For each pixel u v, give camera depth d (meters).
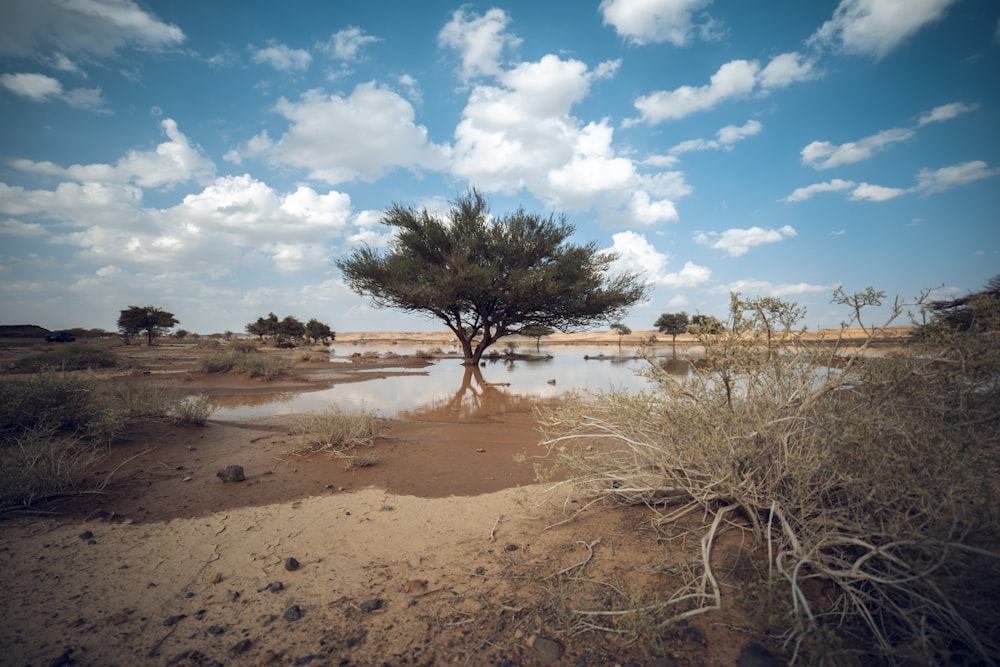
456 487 4.73
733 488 2.67
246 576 2.89
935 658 1.85
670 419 3.00
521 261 22.92
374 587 2.75
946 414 2.49
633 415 3.25
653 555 2.85
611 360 30.59
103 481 4.71
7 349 34.97
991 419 2.31
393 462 5.64
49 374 6.16
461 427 8.20
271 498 4.38
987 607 1.85
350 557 3.16
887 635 2.00
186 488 4.61
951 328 2.50
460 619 2.39
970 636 1.78
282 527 3.68
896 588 2.06
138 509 4.04
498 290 21.66
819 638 1.75
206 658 2.11
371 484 4.82
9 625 2.33
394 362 28.22
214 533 3.56
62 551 3.21
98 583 2.79
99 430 5.77
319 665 2.07
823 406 2.68
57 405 5.99
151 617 2.44
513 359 32.94
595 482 3.58
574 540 3.21
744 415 2.82
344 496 4.44
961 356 2.36
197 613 2.48
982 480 1.95
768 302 2.88
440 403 11.78
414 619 2.41
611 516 3.55
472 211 22.58
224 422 8.41
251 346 37.19
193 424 7.59
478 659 2.09
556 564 2.90
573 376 18.84
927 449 2.19
